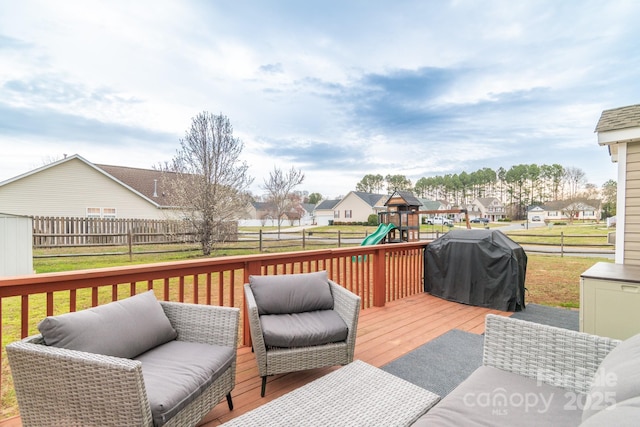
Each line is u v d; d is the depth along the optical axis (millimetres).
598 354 1494
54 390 1418
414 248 5082
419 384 2424
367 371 1722
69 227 11281
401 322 3764
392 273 4738
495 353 1778
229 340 2029
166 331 2006
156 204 15547
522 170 50969
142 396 1340
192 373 1670
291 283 2717
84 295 5492
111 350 1640
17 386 1478
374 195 41188
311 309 2688
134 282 2316
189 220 11500
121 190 15008
